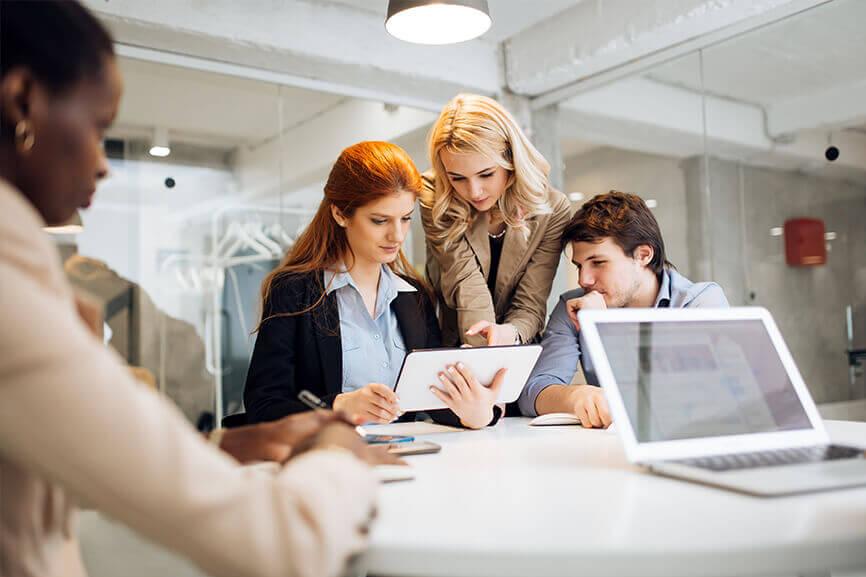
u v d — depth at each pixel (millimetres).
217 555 536
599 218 2016
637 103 3375
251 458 885
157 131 2951
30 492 588
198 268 2988
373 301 2041
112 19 2707
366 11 3268
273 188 3186
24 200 563
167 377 2904
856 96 2650
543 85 3666
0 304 490
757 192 2941
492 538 688
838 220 2701
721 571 639
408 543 684
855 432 1328
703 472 907
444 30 2408
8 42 545
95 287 2787
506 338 1991
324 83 3369
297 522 558
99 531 1429
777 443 1075
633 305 2068
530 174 2141
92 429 500
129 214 2869
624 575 638
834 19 2709
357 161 1920
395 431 1593
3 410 494
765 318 1177
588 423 1541
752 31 2941
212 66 3090
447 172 2172
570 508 798
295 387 1913
